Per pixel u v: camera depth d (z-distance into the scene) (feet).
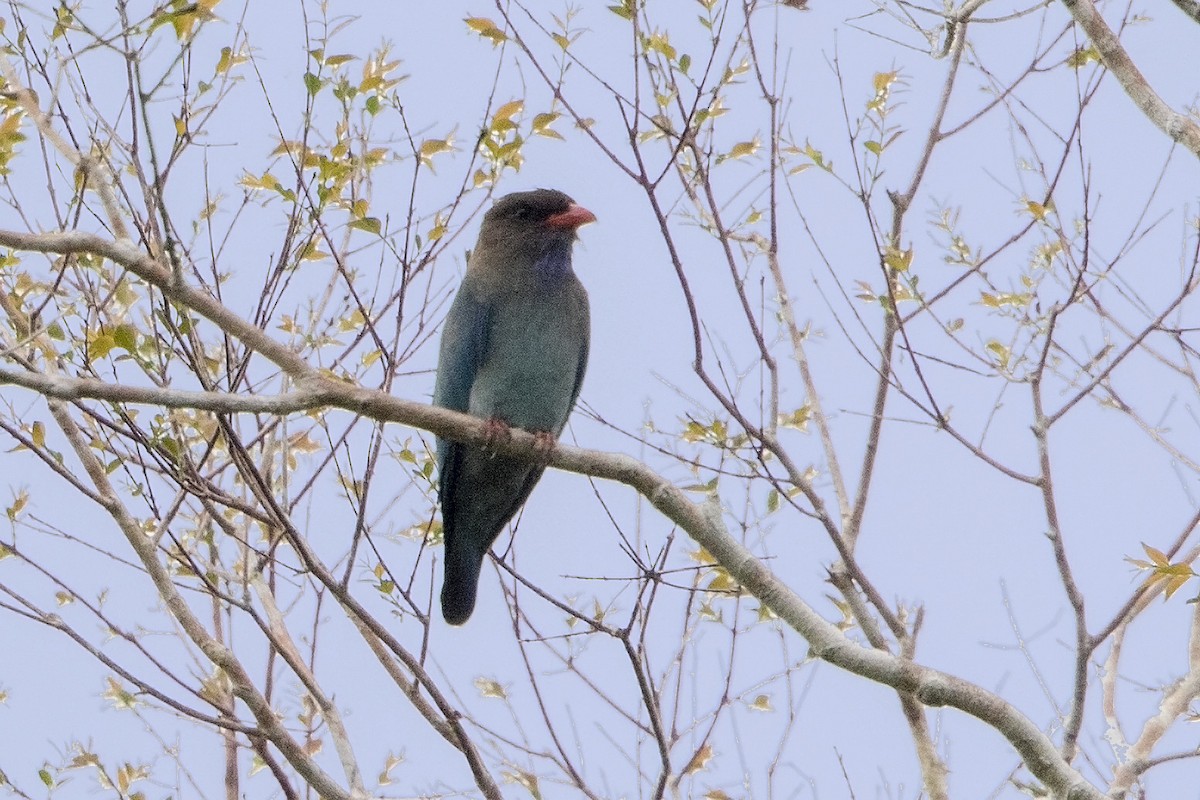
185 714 36.29
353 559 34.86
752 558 32.83
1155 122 33.47
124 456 37.06
